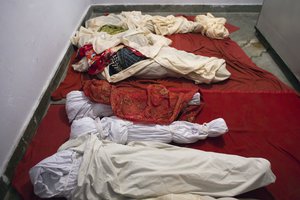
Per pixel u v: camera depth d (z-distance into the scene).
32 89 1.49
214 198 1.03
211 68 1.83
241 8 3.04
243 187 1.05
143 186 1.03
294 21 1.87
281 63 2.11
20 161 1.32
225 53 2.17
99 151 1.12
